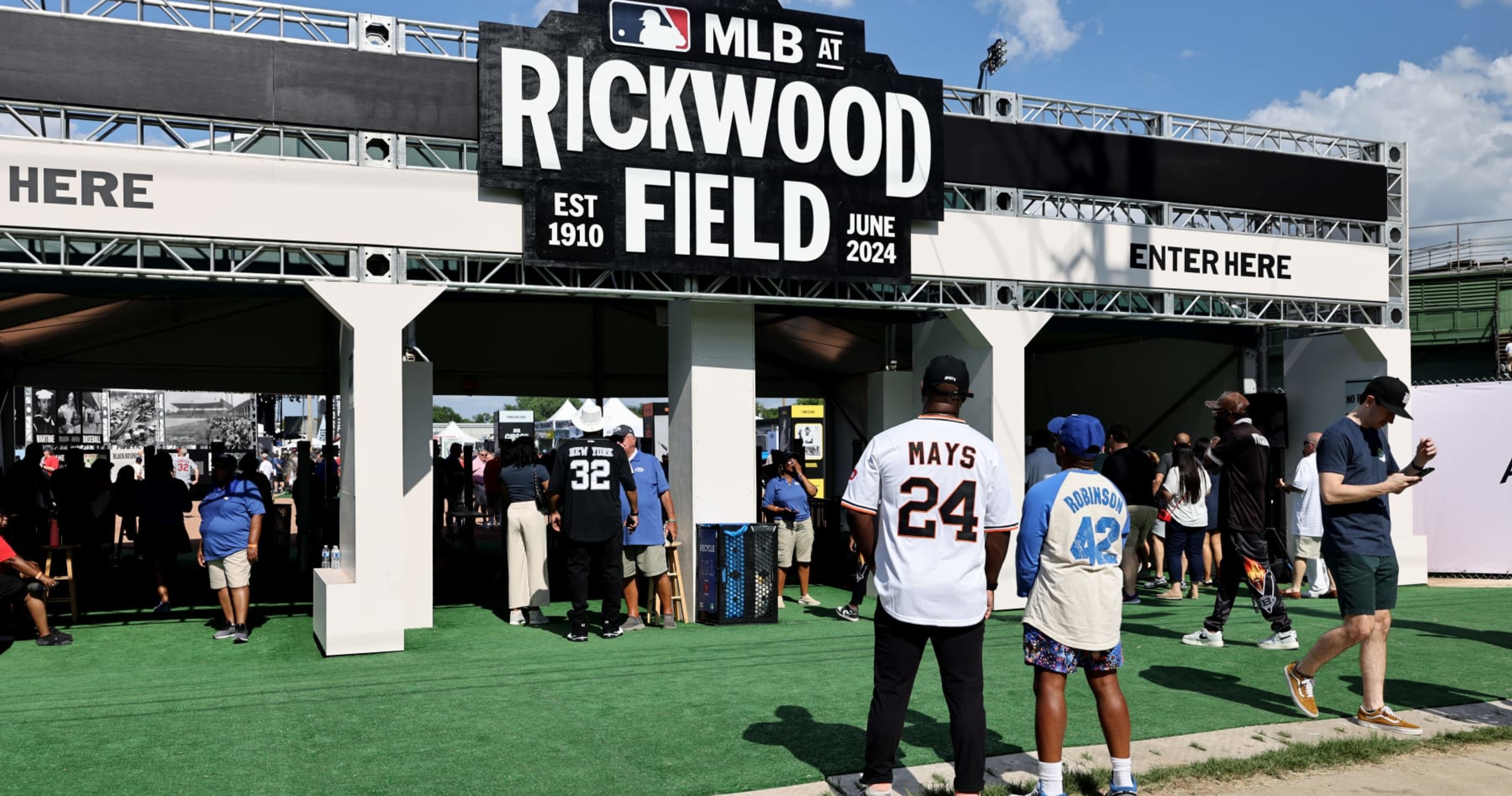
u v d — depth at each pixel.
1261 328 13.48
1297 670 5.82
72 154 7.71
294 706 6.11
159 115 7.95
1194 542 10.81
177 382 15.38
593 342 16.83
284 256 8.28
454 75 8.70
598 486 8.38
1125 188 11.09
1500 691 6.51
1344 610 5.58
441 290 8.56
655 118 9.12
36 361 14.53
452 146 8.77
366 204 8.40
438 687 6.62
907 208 10.02
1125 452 10.66
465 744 5.29
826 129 9.72
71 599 9.38
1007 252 10.60
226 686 6.71
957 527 4.10
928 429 4.19
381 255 8.45
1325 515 5.64
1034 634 4.31
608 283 9.30
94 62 7.77
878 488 4.21
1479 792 4.52
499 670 7.18
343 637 7.83
